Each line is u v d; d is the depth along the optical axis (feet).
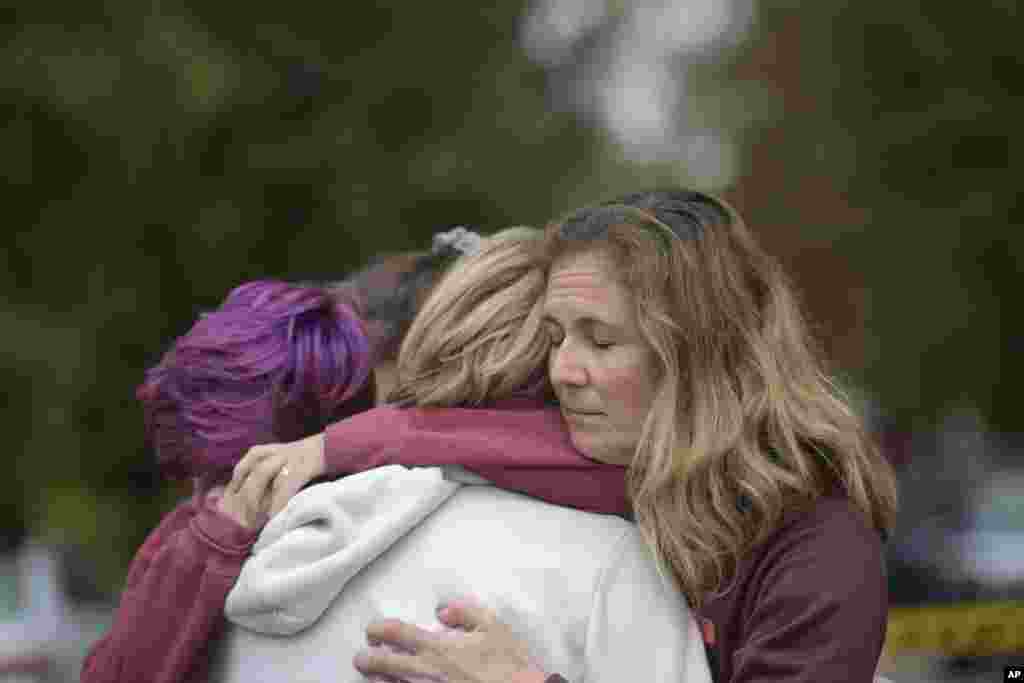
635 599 15.21
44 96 70.74
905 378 71.56
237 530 16.07
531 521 15.43
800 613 14.92
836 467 15.94
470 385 16.42
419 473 15.51
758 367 15.65
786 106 81.76
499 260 16.76
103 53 71.97
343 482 15.62
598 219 15.89
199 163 76.74
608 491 15.65
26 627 69.31
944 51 74.49
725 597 15.53
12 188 73.72
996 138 73.05
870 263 73.41
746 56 105.09
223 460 17.16
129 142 72.69
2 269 74.18
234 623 16.01
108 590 76.64
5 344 71.82
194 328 17.84
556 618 14.99
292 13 81.82
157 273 76.69
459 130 84.43
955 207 72.23
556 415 16.29
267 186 77.87
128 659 16.06
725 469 15.43
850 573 15.03
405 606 15.17
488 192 82.02
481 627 14.75
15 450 73.51
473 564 15.17
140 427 76.07
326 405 17.48
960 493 98.07
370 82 82.48
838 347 73.87
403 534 15.52
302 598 15.23
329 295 18.26
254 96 77.20
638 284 15.34
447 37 86.12
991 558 92.32
